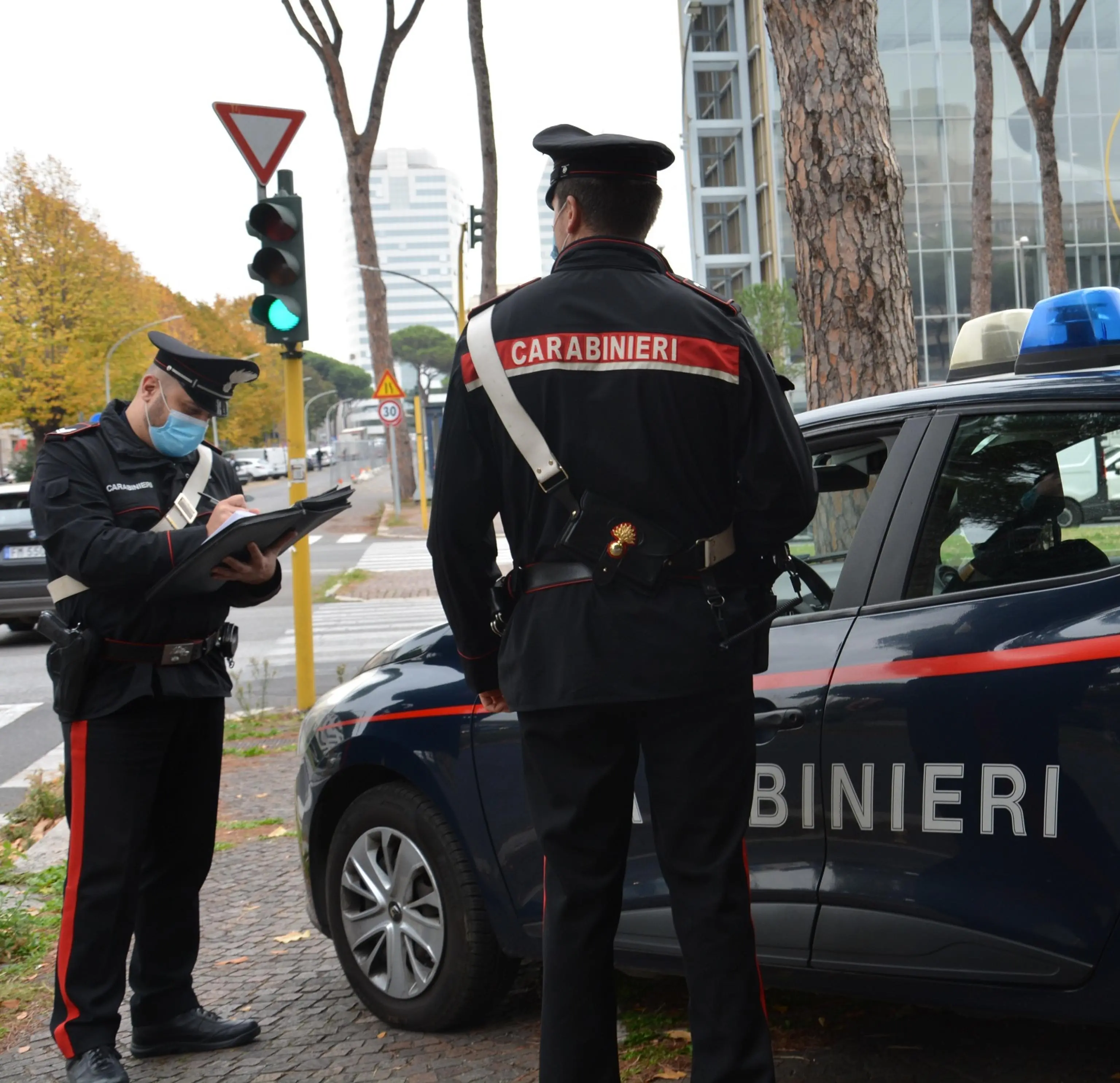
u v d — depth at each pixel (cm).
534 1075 300
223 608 325
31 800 639
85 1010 311
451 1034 332
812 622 272
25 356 4375
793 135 627
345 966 354
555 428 209
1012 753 239
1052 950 235
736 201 5903
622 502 208
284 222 786
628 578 207
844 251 617
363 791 358
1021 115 5003
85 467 311
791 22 619
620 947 291
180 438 316
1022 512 257
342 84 2767
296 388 814
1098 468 250
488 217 2412
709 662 206
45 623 318
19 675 1154
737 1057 210
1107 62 5000
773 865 268
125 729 313
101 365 4494
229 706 965
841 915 258
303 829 368
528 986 361
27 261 4369
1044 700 237
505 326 215
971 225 5028
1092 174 5012
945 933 245
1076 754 232
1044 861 236
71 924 312
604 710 210
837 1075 283
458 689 326
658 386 207
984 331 341
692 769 212
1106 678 231
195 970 409
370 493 5219
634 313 210
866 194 613
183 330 5997
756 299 4447
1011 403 267
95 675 312
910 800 250
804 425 297
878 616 264
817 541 290
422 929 332
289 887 497
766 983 273
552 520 211
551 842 219
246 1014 365
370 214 2947
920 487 271
